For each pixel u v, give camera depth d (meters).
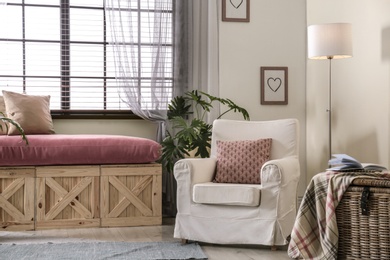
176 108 5.89
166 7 5.91
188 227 4.50
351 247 3.67
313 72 6.03
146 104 5.87
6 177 5.03
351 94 5.25
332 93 5.60
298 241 3.85
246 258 4.08
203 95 6.04
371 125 4.91
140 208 5.28
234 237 4.37
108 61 6.07
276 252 4.26
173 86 5.98
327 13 5.73
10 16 5.88
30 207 5.07
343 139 5.41
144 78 5.98
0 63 5.85
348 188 3.65
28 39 5.91
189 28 5.98
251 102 6.14
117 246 4.39
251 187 4.30
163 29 5.91
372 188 3.58
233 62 6.11
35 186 5.09
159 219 5.33
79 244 4.45
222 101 5.76
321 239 3.77
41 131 5.53
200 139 5.61
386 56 4.66
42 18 5.95
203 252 4.22
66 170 5.12
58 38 5.98
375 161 4.84
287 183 4.36
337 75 5.50
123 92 5.87
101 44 6.06
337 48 4.89
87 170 5.16
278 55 6.20
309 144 6.14
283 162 4.41
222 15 6.07
